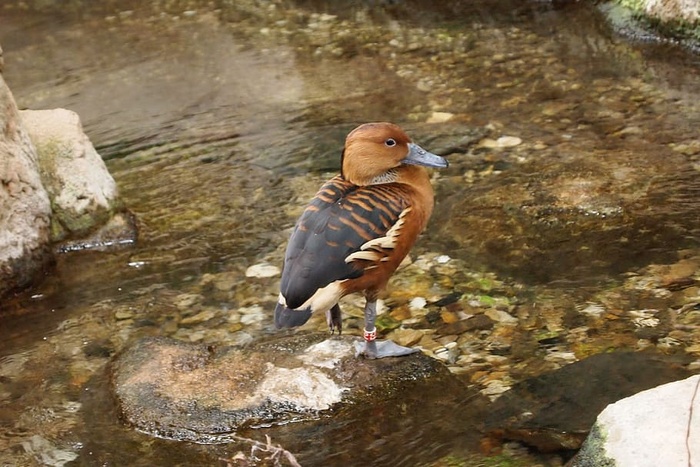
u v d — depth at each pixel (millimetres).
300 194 11586
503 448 6828
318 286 7129
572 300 8867
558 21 17109
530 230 10219
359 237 7250
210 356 8062
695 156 11531
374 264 7355
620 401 6070
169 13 19656
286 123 13695
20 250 9977
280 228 10844
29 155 10375
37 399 8016
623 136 12281
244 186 11906
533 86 14281
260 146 13008
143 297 9672
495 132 12727
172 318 9234
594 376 7562
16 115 10328
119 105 14984
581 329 8352
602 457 5793
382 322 8766
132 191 11977
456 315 8773
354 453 7004
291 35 17625
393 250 7473
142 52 17391
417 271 9625
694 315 8391
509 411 7230
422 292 9234
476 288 9234
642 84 14062
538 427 6992
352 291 7426
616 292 8922
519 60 15391
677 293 8797
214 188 11906
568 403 7246
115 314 9391
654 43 15711
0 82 10133
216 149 13031
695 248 9570
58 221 10617
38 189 10336
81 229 10711
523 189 11047
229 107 14500
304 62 16156
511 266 9594
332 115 13812
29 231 10125
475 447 6879
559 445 6758
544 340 8227
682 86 13891
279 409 7375
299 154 12648
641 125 12594
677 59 15008
